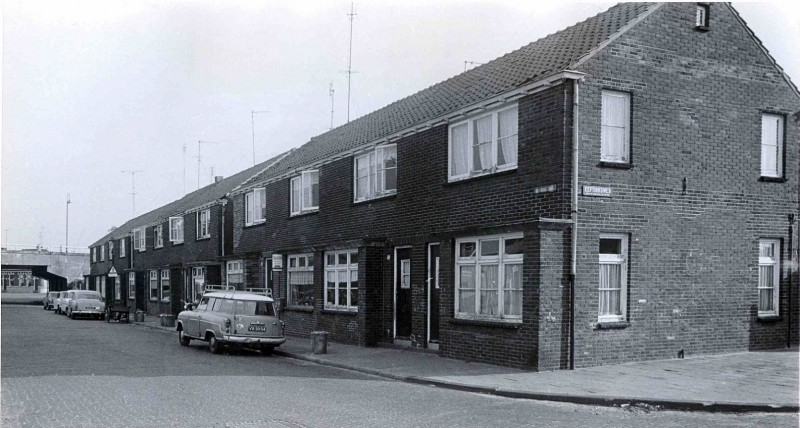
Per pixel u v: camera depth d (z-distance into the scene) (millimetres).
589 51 13750
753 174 15633
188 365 15438
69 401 10430
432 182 17312
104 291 59406
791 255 16109
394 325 18906
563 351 13250
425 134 17703
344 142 22781
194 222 37375
